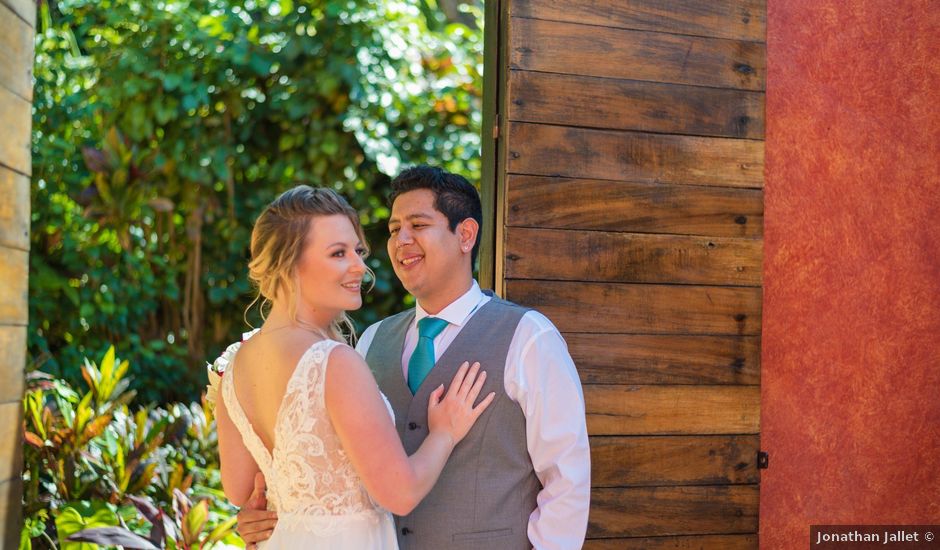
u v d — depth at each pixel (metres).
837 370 2.91
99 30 5.80
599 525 2.63
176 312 5.83
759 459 2.79
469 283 2.21
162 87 5.58
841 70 2.94
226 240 5.85
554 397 2.08
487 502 2.04
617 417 2.66
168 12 5.68
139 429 3.94
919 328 2.99
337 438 1.77
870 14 2.96
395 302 5.82
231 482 1.98
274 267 1.83
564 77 2.65
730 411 2.76
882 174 2.96
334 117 5.68
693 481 2.71
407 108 5.81
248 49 5.57
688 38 2.77
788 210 2.88
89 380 4.20
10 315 2.15
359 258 1.87
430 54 6.04
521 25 2.62
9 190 2.15
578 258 2.65
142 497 3.49
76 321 5.39
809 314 2.89
